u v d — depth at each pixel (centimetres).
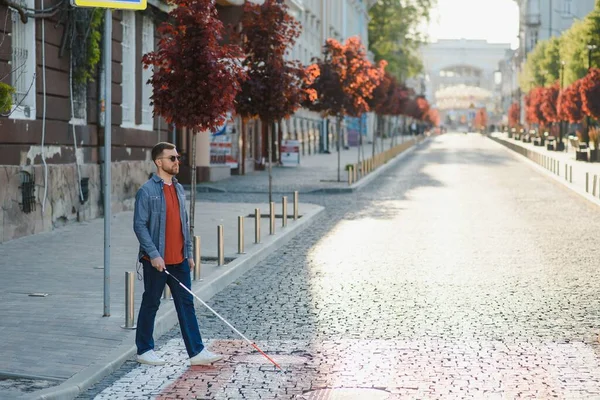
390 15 11519
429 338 1112
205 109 1800
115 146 2578
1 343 1021
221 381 921
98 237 2017
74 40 2266
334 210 2955
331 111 4488
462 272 1647
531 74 11406
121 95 2609
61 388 852
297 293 1438
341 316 1252
